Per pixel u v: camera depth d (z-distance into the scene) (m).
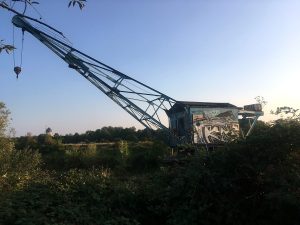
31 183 10.34
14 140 23.77
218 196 8.64
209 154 9.26
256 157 8.70
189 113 26.25
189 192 8.70
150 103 29.03
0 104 23.62
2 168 17.30
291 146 8.60
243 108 27.33
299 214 7.60
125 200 9.48
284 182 7.91
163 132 28.78
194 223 8.31
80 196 9.34
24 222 7.64
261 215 8.48
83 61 28.78
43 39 28.02
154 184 9.95
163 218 9.27
